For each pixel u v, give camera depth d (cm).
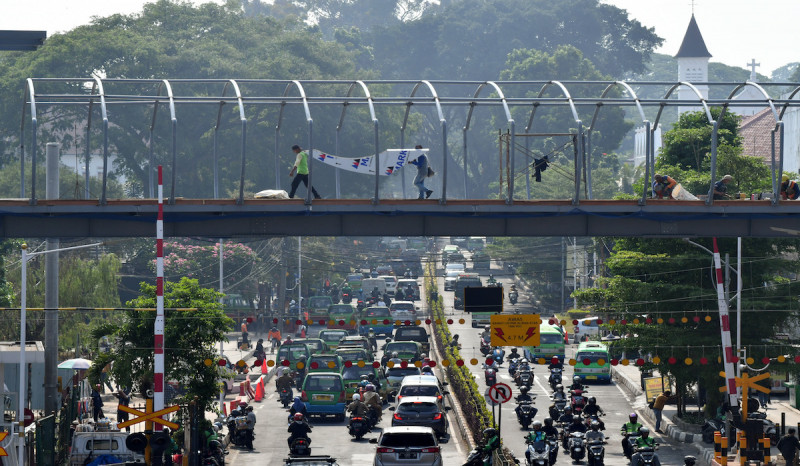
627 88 6775
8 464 5622
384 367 11281
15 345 7806
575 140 6712
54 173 7150
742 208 6519
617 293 9012
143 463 5269
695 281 8956
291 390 10000
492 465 6112
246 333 14000
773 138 6644
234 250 16625
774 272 9088
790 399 10319
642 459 6106
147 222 6394
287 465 5288
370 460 6994
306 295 19725
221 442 7425
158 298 5588
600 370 11438
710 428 7988
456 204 6412
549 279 19588
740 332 8500
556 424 8194
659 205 6506
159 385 5512
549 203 6444
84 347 11212
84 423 7612
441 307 16388
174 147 6322
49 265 7431
